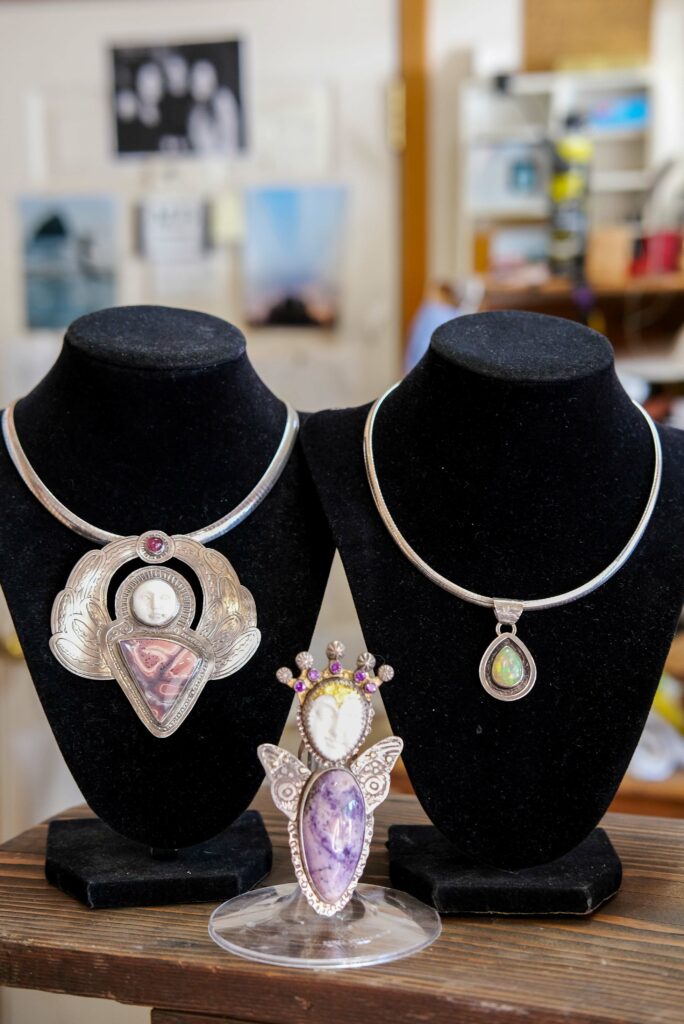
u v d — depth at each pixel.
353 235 1.88
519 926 0.60
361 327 1.90
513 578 0.62
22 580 0.62
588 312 1.72
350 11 1.82
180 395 0.63
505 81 1.76
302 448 0.67
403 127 1.84
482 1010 0.54
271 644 0.63
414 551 0.62
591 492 0.62
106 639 0.62
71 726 0.62
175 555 0.63
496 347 0.63
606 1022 0.53
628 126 1.77
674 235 1.70
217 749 0.62
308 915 0.59
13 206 1.93
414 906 0.61
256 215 1.89
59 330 1.96
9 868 0.67
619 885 0.64
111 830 0.68
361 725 0.60
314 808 0.59
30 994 0.83
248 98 1.86
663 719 1.13
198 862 0.63
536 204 1.79
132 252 1.93
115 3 1.85
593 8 1.79
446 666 0.61
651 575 0.62
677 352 1.80
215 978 0.56
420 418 0.64
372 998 0.55
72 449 0.63
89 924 0.60
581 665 0.61
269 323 1.92
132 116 1.89
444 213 1.85
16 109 1.90
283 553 0.64
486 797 0.60
